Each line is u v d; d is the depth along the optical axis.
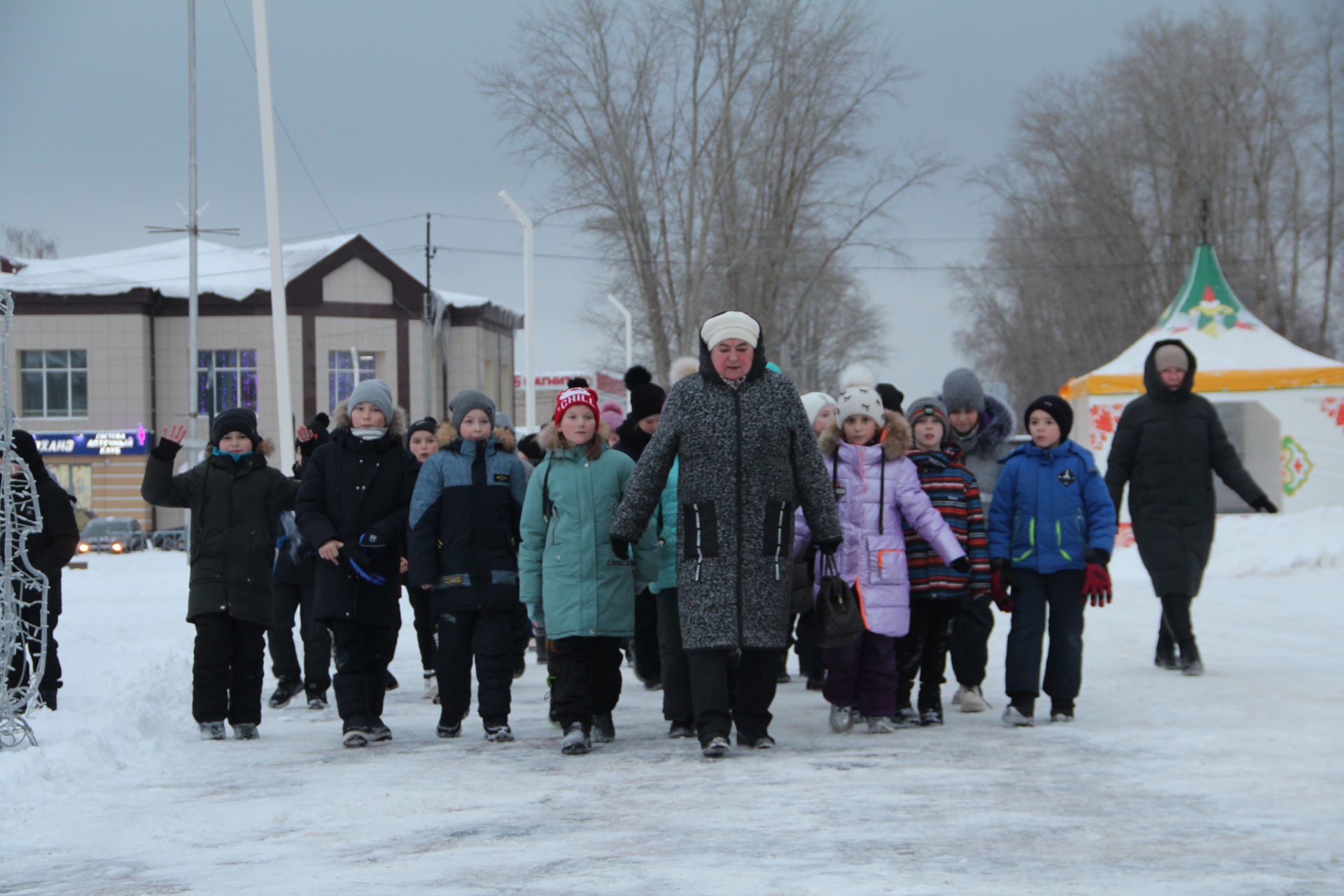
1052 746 7.69
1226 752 7.32
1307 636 13.46
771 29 44.94
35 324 57.16
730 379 7.71
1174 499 11.16
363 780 7.16
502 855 5.29
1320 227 48.78
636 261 46.28
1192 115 48.69
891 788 6.43
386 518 8.59
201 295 57.81
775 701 10.43
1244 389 26.64
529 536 8.06
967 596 8.66
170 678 12.09
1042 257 54.56
